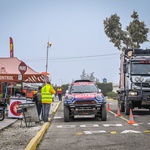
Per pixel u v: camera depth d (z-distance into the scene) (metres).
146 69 22.55
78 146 11.12
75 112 19.11
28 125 16.88
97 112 19.28
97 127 16.22
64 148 10.86
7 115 21.94
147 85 22.34
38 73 23.19
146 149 10.30
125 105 23.27
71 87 20.50
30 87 34.19
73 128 16.16
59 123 18.86
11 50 29.42
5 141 12.18
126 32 58.00
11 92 28.97
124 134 13.59
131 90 22.38
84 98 19.06
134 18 57.75
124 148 10.55
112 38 58.34
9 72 22.88
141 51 24.88
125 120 19.36
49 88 19.03
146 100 22.27
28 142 11.93
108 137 12.91
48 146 11.34
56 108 31.02
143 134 13.46
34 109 16.94
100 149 10.48
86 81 21.89
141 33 57.41
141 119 19.59
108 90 68.56
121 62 26.23
